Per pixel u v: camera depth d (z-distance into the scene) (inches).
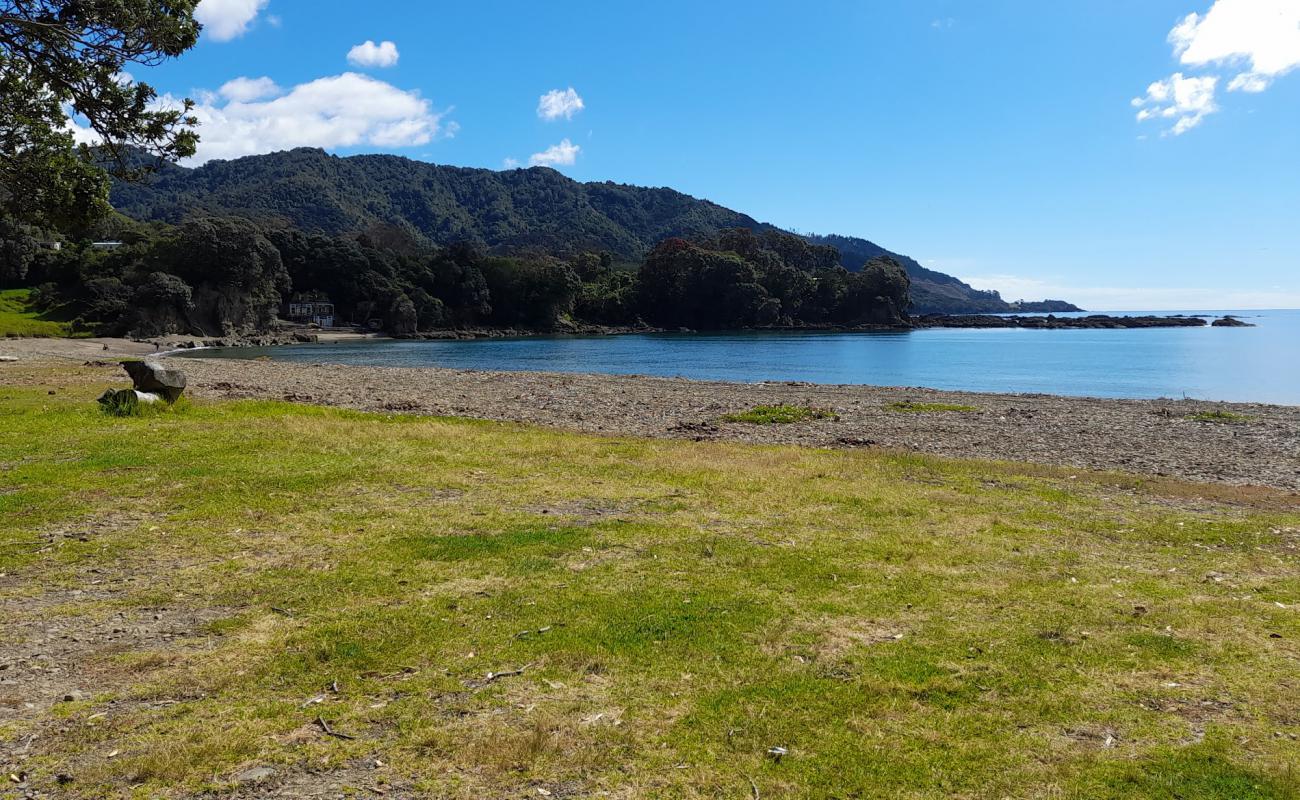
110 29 818.8
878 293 5620.1
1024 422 886.4
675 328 5315.0
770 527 378.3
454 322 4889.3
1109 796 160.7
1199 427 853.2
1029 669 221.0
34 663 218.1
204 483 437.4
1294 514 437.4
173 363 1756.9
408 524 369.1
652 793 160.2
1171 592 290.7
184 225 4116.6
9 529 348.8
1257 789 162.2
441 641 234.1
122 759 169.5
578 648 229.1
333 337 4202.8
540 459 551.8
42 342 2982.3
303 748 175.2
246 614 255.8
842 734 183.8
